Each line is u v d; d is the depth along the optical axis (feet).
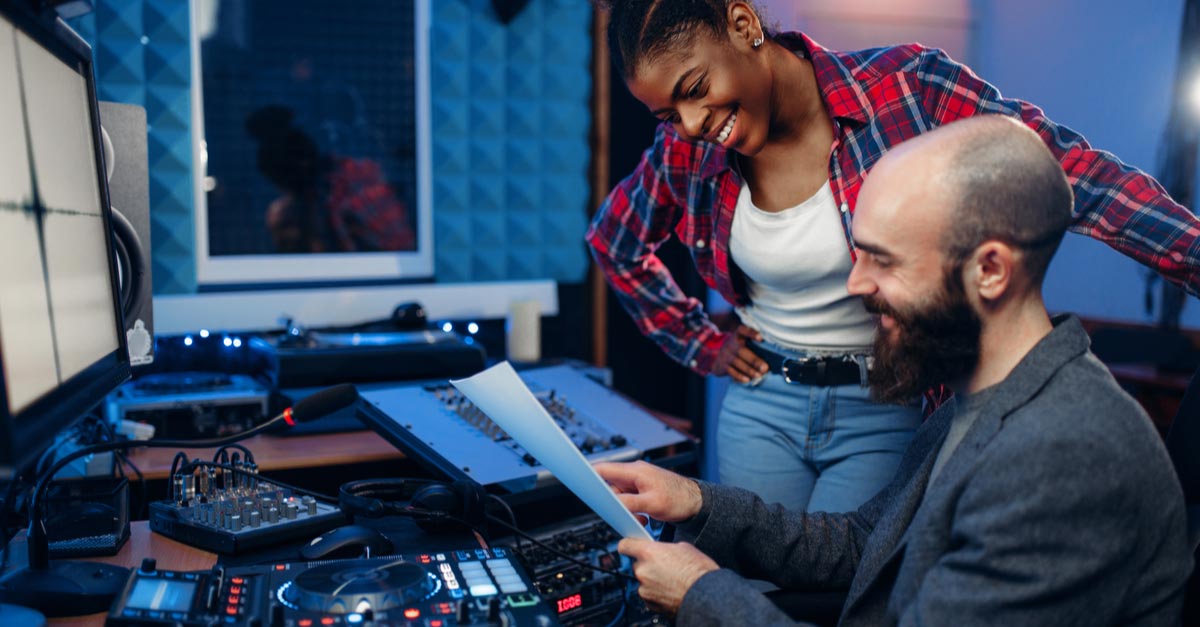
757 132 5.47
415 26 9.72
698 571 4.06
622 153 10.63
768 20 5.94
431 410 6.57
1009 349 3.71
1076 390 3.49
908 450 4.84
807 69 5.91
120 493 4.69
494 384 4.15
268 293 8.89
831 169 5.81
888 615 3.78
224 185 9.14
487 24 9.89
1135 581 3.40
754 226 6.15
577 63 10.26
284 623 3.50
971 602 3.31
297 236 9.46
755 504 4.91
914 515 4.14
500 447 6.22
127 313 5.28
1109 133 14.66
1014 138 3.55
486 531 5.22
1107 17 14.55
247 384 7.84
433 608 3.68
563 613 5.77
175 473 5.16
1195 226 5.05
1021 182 3.48
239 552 4.60
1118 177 5.30
